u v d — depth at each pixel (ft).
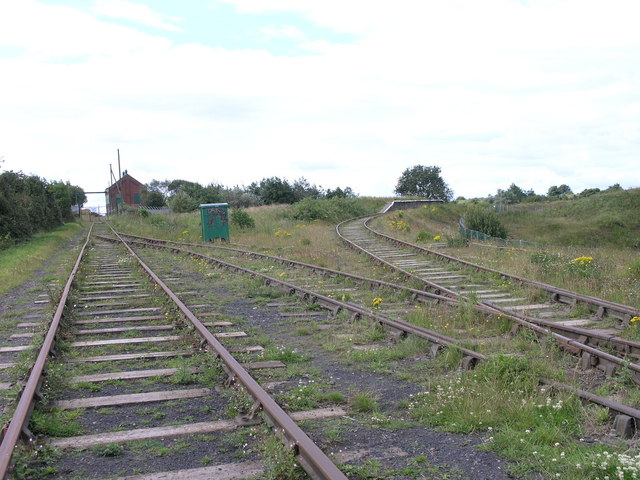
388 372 21.83
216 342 23.48
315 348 25.79
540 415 16.49
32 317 33.73
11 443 13.71
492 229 94.32
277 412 15.76
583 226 176.86
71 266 58.08
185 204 193.16
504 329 27.04
